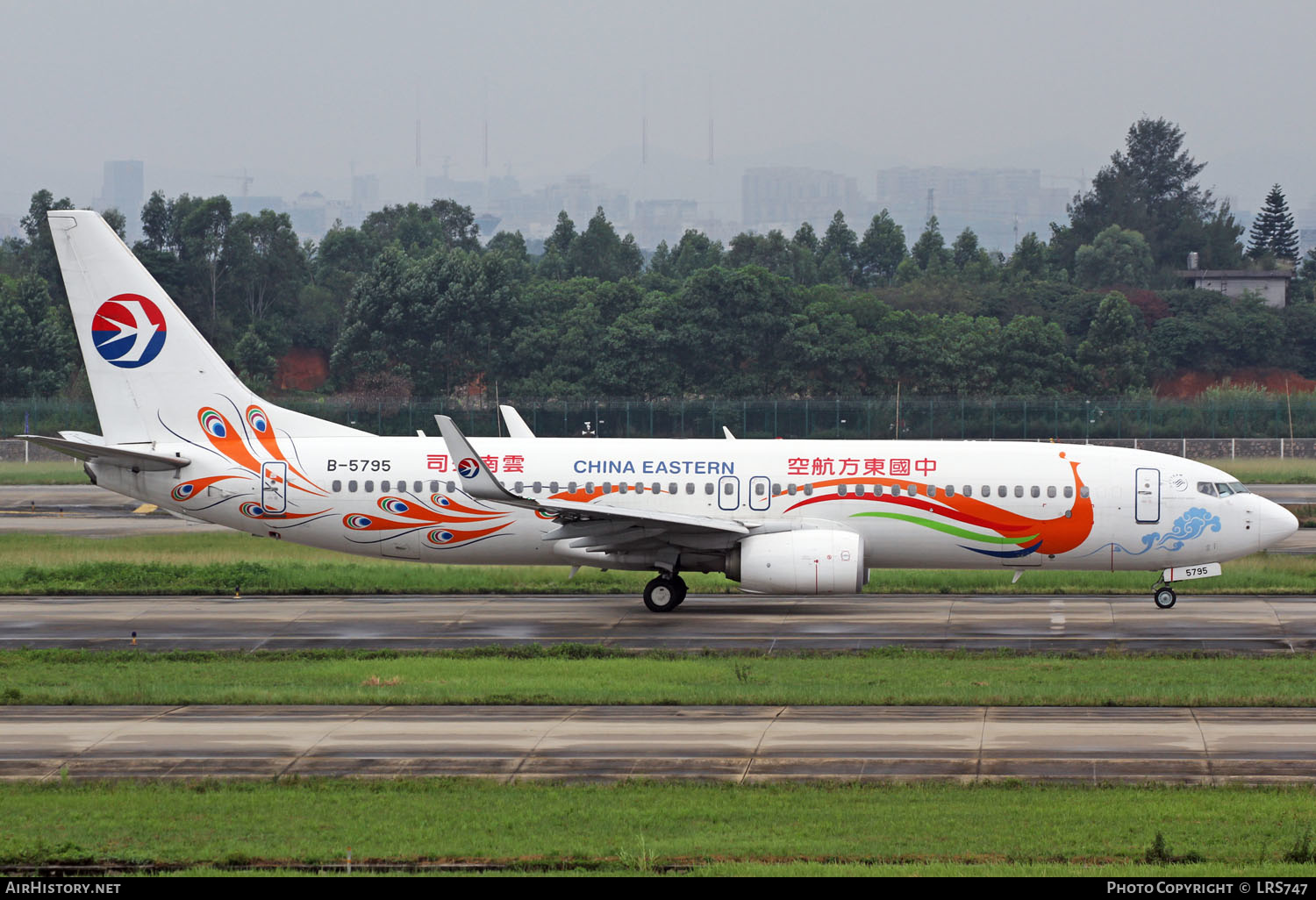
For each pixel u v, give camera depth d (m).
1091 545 161.25
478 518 162.38
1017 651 135.38
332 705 109.19
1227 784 86.19
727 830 77.94
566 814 80.81
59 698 110.12
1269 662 127.50
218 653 135.00
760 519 161.88
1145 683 116.44
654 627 150.38
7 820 79.94
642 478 162.75
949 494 161.25
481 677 120.81
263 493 163.25
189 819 80.12
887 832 77.19
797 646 139.25
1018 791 84.88
